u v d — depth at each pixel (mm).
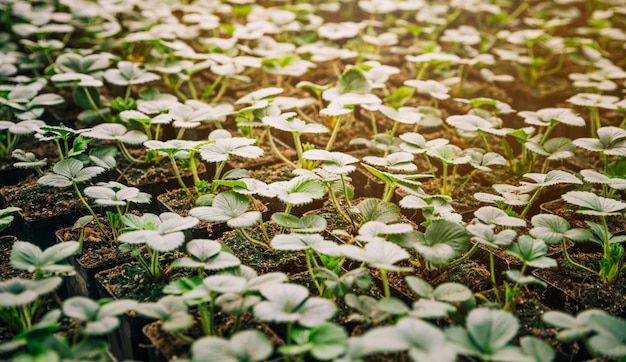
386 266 781
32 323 857
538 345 729
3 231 1036
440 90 1159
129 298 870
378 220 921
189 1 1689
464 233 852
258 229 982
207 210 872
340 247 809
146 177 1076
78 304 751
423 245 841
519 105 1401
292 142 1236
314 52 1312
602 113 1328
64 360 723
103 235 969
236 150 946
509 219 871
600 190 1083
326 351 715
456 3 1581
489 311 742
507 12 1834
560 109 1093
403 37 1688
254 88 1383
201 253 818
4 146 1146
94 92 1190
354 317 800
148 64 1209
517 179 1110
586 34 1647
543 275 921
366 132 1240
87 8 1414
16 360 711
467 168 1143
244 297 781
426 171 1137
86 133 1002
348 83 1127
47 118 1269
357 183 1137
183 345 802
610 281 907
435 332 701
